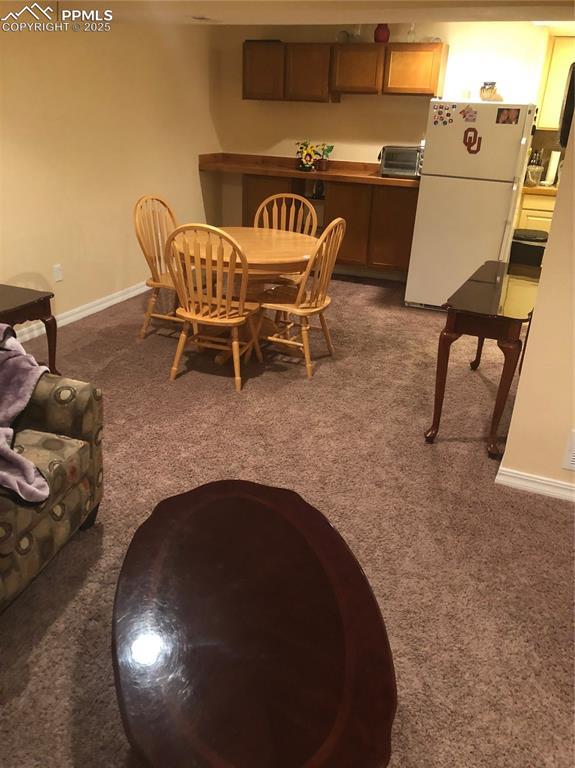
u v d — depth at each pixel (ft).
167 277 12.80
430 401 10.74
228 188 20.06
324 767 3.20
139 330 13.51
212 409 10.06
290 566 4.60
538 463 8.09
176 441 9.02
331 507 7.66
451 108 14.32
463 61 16.42
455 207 15.03
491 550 7.03
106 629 5.73
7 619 5.77
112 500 7.57
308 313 10.91
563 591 6.46
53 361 9.85
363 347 13.20
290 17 12.17
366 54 16.28
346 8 11.23
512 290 9.29
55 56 12.23
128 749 4.67
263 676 3.69
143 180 15.88
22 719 4.87
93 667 5.33
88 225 14.03
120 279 15.51
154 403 10.17
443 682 5.36
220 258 9.72
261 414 9.98
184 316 10.47
